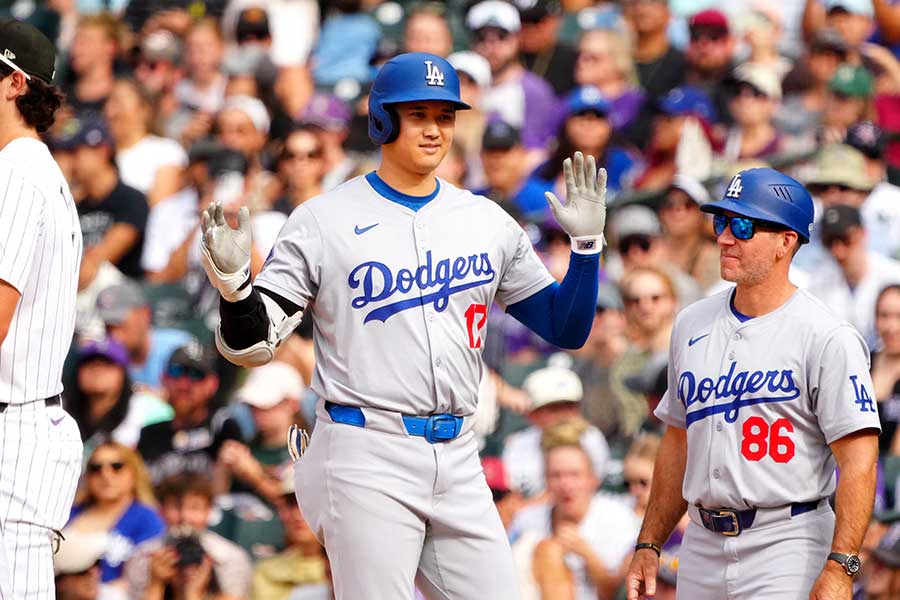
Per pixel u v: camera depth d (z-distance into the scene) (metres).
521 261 14.96
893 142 30.53
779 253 14.84
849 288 27.38
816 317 14.70
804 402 14.56
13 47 13.73
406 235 14.20
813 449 14.66
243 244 13.15
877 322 26.42
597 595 24.16
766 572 14.61
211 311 31.05
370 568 13.98
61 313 13.60
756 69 31.34
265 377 27.00
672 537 23.00
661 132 30.86
